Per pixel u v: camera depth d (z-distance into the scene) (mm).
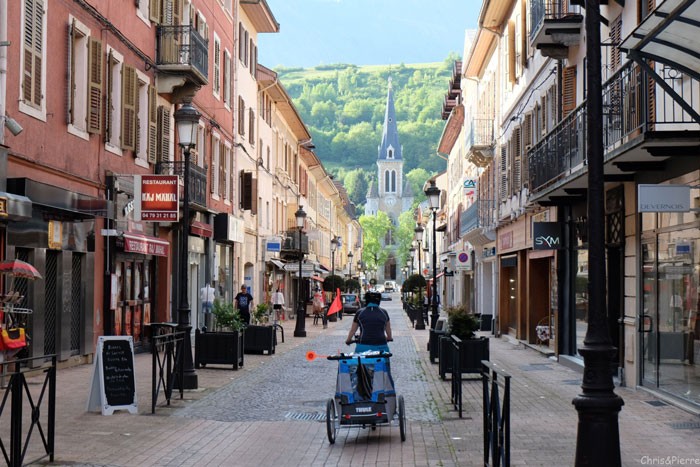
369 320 13344
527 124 30469
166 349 15641
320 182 85875
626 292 18328
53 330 20953
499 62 38625
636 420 13672
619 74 16156
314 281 79812
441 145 73875
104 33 23484
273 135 54188
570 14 22547
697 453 10852
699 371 14117
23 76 18328
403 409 12336
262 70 49062
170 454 11219
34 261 19297
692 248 14398
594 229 8438
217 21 37500
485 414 9906
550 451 11000
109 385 14383
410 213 196500
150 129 27922
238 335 23094
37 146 19219
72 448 11305
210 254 36812
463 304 20344
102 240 23953
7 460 9195
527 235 31422
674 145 14008
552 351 27438
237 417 14562
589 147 8516
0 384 9242
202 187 32250
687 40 11086
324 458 11133
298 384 19625
